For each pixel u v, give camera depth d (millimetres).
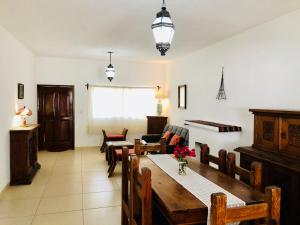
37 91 6684
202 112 5301
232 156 2209
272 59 3371
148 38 4461
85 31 4039
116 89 7328
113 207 3307
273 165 2643
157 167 2459
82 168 5145
